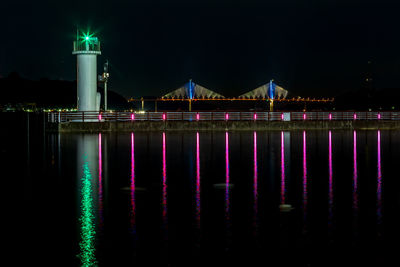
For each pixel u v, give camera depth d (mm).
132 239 10625
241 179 17984
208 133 42031
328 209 13156
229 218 12242
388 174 19125
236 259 9477
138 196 14883
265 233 10969
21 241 10602
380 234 10867
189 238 10664
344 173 19391
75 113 43281
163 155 25391
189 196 14875
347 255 9641
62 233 11078
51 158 24281
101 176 18656
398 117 52531
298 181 17547
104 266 9227
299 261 9367
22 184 17000
